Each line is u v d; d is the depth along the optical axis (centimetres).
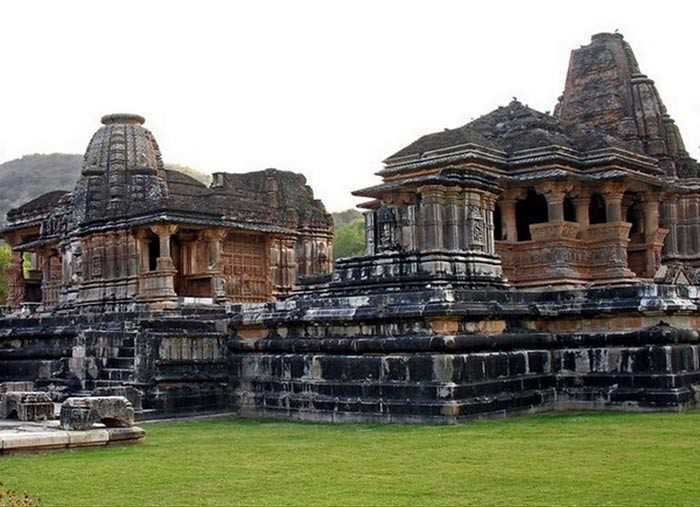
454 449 1647
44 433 1752
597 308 2497
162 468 1470
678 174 4109
